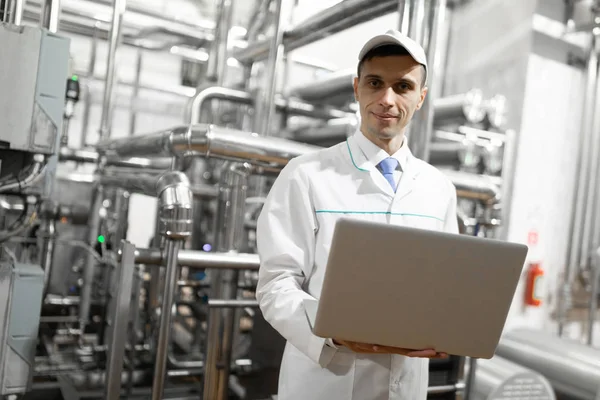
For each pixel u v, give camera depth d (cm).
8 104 167
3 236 198
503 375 223
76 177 330
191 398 250
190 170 386
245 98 263
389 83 108
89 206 326
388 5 215
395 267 82
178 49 365
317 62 342
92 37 350
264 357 252
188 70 403
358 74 116
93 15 313
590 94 348
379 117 110
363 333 87
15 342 169
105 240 296
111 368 158
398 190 116
